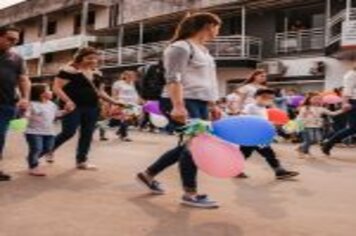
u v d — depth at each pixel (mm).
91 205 5051
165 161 5512
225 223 4535
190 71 5141
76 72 7219
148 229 4246
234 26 27562
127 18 34000
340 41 21250
